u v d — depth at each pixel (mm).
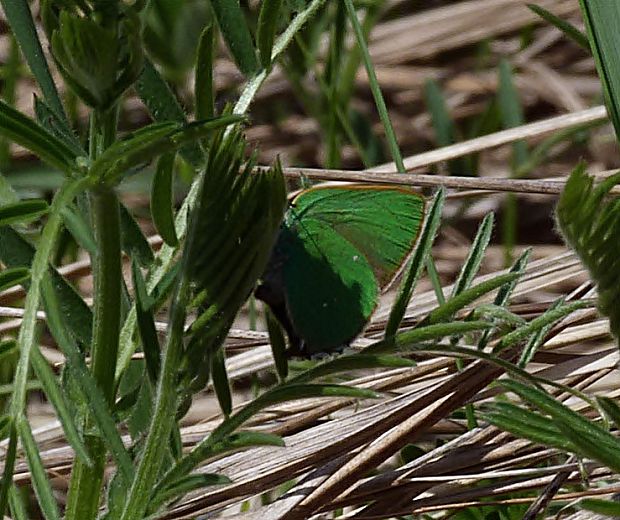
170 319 328
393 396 390
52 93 350
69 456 393
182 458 337
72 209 322
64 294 342
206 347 330
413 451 391
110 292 327
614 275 335
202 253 327
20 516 334
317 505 367
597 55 375
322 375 337
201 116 333
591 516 366
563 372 384
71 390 333
